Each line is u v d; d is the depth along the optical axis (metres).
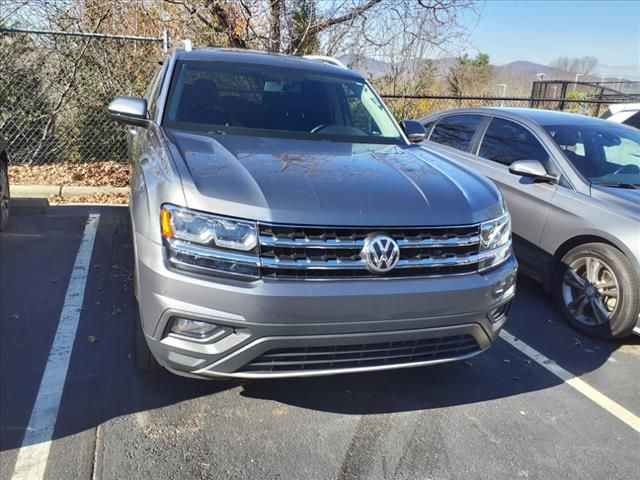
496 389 3.52
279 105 4.07
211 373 2.61
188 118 3.75
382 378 3.51
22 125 8.40
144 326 2.66
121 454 2.64
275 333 2.50
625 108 9.60
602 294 4.31
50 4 8.40
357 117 4.30
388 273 2.65
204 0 8.70
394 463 2.75
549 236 4.72
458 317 2.81
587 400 3.49
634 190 4.54
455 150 5.96
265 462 2.67
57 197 7.15
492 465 2.80
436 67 10.88
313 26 9.52
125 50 8.66
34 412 2.91
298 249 2.52
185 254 2.50
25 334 3.71
